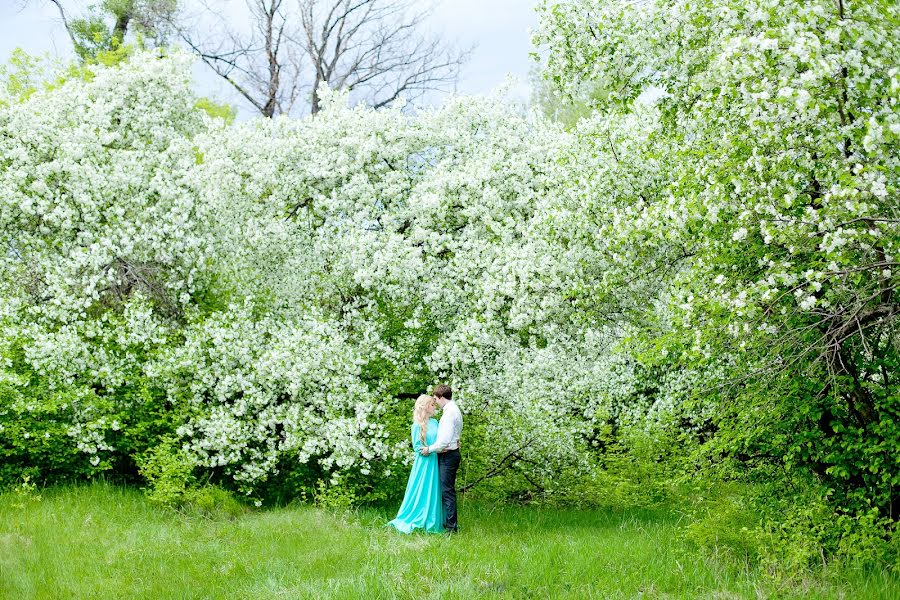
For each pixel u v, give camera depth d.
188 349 9.90
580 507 10.95
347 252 10.34
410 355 10.74
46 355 9.54
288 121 11.11
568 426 11.73
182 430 9.58
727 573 6.60
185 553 7.21
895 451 6.71
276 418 9.88
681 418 11.76
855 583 6.09
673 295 7.58
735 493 8.61
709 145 7.60
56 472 9.84
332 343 9.78
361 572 6.55
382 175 11.01
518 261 9.55
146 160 11.16
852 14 6.39
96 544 7.36
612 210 8.91
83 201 10.31
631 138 9.45
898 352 7.04
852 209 5.68
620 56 9.30
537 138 11.41
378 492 9.85
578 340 10.57
